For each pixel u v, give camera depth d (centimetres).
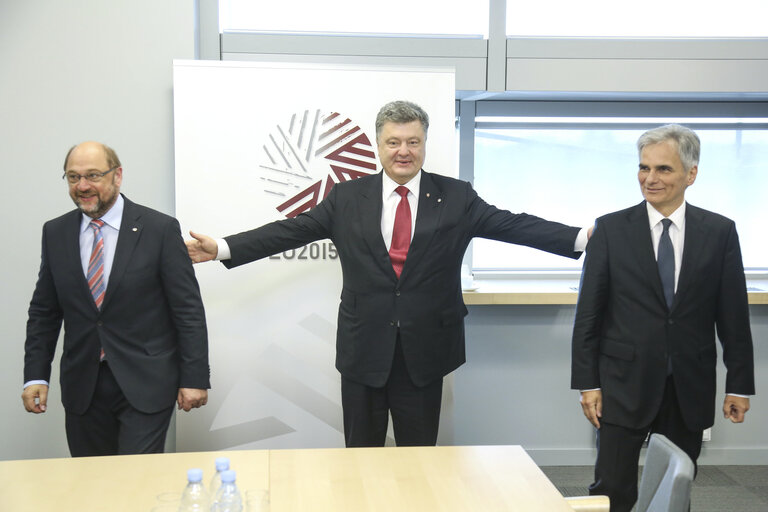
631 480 261
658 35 388
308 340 337
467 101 404
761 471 395
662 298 254
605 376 262
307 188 334
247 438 337
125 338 262
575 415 404
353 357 275
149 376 263
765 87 383
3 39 338
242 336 334
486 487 183
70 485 181
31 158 343
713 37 388
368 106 335
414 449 208
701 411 257
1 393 349
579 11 387
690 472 163
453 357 281
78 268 259
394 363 274
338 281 336
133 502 171
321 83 333
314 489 181
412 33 382
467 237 283
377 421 283
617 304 261
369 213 274
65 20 341
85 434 270
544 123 410
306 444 339
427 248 270
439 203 277
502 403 402
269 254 292
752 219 418
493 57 377
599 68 379
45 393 272
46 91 342
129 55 344
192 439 336
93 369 263
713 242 255
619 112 407
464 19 382
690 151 250
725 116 409
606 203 414
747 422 404
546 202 414
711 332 261
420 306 271
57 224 267
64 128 344
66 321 265
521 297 370
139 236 263
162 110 346
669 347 254
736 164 415
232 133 330
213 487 162
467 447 210
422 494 178
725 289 258
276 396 337
